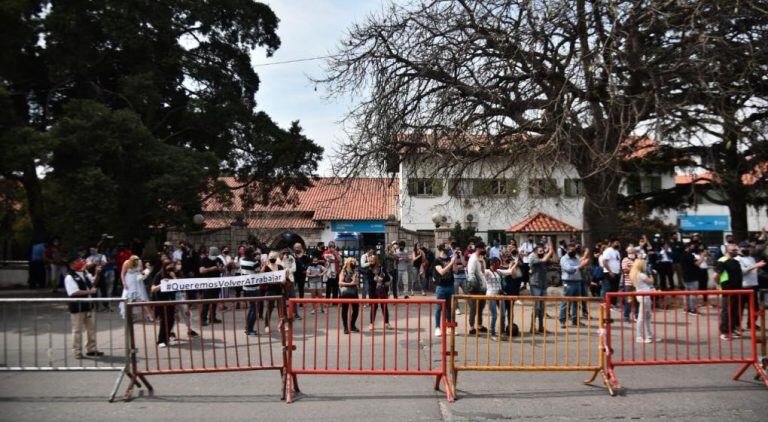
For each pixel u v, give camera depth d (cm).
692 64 1416
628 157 1711
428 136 1770
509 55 1552
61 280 2108
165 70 2336
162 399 689
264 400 682
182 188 1953
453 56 1591
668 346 1012
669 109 1413
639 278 1059
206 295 1370
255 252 1574
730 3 1375
